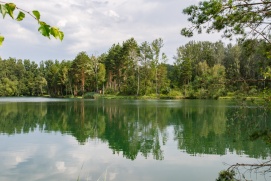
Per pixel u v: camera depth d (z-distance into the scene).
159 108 41.53
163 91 74.38
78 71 76.62
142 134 21.12
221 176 6.68
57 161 13.50
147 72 74.50
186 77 66.75
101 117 31.47
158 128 23.84
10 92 102.00
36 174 11.56
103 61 90.75
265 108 6.12
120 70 78.38
